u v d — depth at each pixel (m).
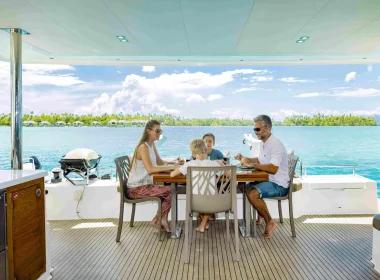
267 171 3.50
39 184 2.58
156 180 3.27
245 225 3.72
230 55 5.43
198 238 3.66
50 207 4.45
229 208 3.09
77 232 3.91
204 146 3.24
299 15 3.38
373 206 4.61
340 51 5.07
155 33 4.04
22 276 2.31
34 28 3.80
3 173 2.50
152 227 4.10
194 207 3.08
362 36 4.19
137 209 4.39
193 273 2.77
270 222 3.60
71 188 4.46
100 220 4.41
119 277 2.71
